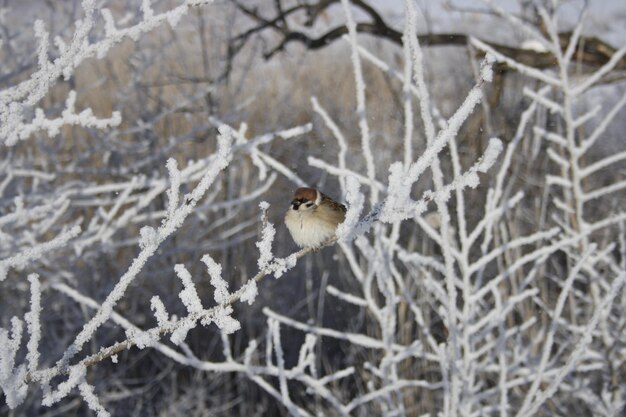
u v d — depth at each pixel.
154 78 10.83
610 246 5.89
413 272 6.06
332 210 5.02
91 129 7.73
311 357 5.02
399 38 10.03
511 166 7.47
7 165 6.46
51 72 2.99
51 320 8.88
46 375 2.42
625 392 6.26
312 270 11.35
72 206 7.51
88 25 2.97
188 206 2.25
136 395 10.78
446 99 9.17
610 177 9.53
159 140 9.46
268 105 11.92
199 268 10.80
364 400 5.33
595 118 10.05
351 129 11.80
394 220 2.25
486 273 7.18
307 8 10.10
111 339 10.59
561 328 6.97
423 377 7.18
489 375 6.69
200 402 10.25
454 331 4.79
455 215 7.45
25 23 7.09
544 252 5.25
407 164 4.38
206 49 10.95
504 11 5.76
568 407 6.88
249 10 10.23
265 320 11.23
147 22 3.09
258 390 10.86
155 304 2.39
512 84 8.95
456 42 9.28
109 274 9.09
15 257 3.16
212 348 10.66
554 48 5.71
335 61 12.83
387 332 5.30
